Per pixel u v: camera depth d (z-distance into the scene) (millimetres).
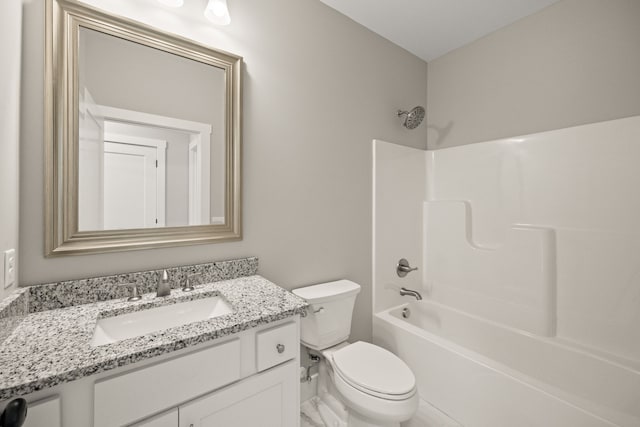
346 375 1271
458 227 2125
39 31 945
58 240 967
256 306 1001
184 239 1230
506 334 1770
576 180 1591
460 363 1496
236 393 881
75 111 1000
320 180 1716
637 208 1392
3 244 792
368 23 1924
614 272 1458
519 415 1277
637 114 1477
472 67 2168
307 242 1665
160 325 1027
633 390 1291
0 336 705
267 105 1483
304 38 1626
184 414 781
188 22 1241
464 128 2227
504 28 1985
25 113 920
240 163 1369
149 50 1159
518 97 1923
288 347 1011
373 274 2020
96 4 1049
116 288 1058
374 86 2018
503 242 1918
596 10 1602
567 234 1622
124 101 1106
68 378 606
